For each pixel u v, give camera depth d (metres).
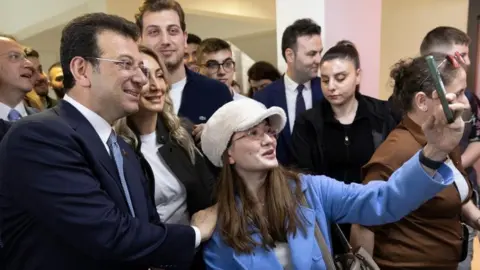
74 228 0.91
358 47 2.81
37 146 0.91
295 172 1.34
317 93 2.29
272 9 5.52
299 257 1.16
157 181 1.40
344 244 1.35
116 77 1.00
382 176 1.31
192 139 1.54
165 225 1.07
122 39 1.02
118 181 1.06
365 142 1.85
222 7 5.04
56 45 7.53
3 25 7.11
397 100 1.35
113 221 0.94
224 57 2.79
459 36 1.77
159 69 1.42
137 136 1.42
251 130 1.19
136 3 4.32
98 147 1.02
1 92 2.18
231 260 1.18
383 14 3.51
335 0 2.62
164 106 1.49
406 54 3.64
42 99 3.23
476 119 2.00
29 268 0.97
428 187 1.07
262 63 3.49
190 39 3.29
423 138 1.27
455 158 1.40
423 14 3.67
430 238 1.29
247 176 1.25
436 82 0.98
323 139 1.90
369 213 1.20
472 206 1.52
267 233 1.19
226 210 1.21
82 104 1.04
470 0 3.35
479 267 2.26
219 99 2.04
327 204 1.28
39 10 5.75
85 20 1.02
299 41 2.23
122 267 1.04
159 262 1.03
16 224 0.97
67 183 0.91
